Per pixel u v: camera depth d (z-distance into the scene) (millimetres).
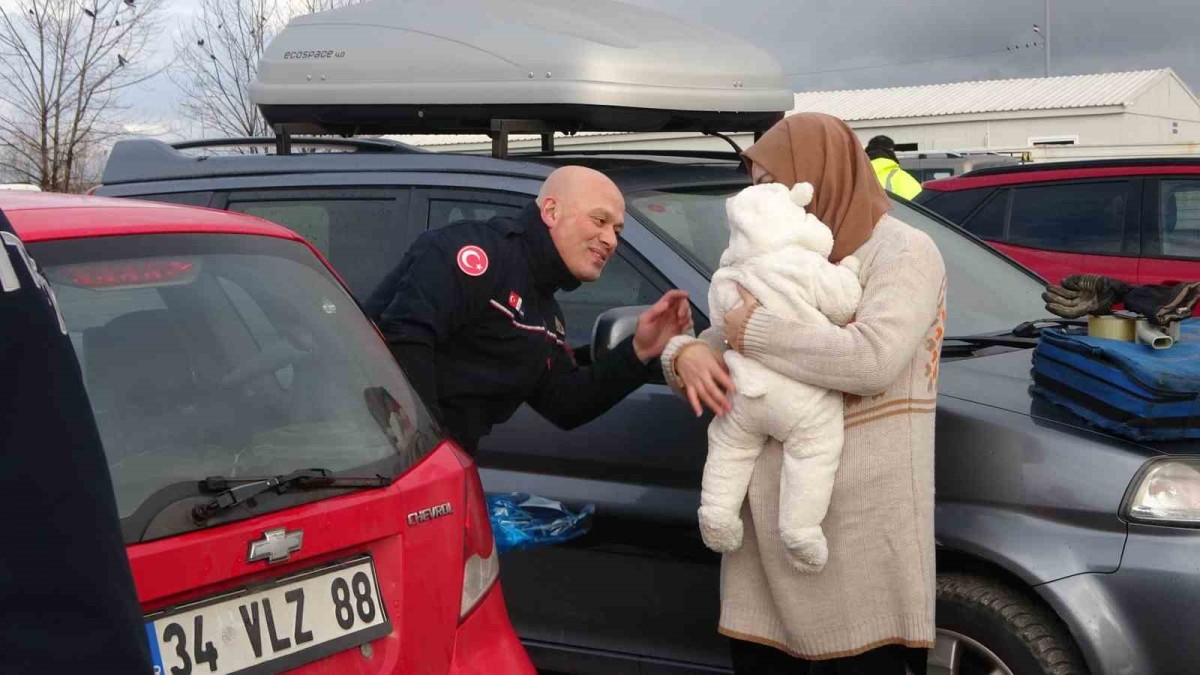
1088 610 2896
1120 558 2889
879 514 2689
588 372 3205
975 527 3061
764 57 4410
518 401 3240
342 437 2400
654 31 4242
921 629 2689
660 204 3859
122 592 1541
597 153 4484
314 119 4297
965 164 17391
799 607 2762
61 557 1486
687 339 2850
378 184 4172
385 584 2311
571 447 3646
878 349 2566
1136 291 3049
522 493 3693
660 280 3619
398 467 2408
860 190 2736
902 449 2686
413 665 2311
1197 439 2951
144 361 2268
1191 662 2820
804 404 2643
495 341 3109
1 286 1493
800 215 2701
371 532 2281
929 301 2637
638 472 3549
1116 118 37281
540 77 3887
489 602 2531
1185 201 7148
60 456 1496
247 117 20438
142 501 2049
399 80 4105
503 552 3727
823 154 2744
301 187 4297
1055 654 2977
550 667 3717
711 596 3449
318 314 2609
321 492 2240
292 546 2139
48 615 1479
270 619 2123
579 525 3615
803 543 2660
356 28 4258
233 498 2107
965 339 3732
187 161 4602
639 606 3568
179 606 2023
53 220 2338
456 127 4324
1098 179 7492
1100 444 2963
